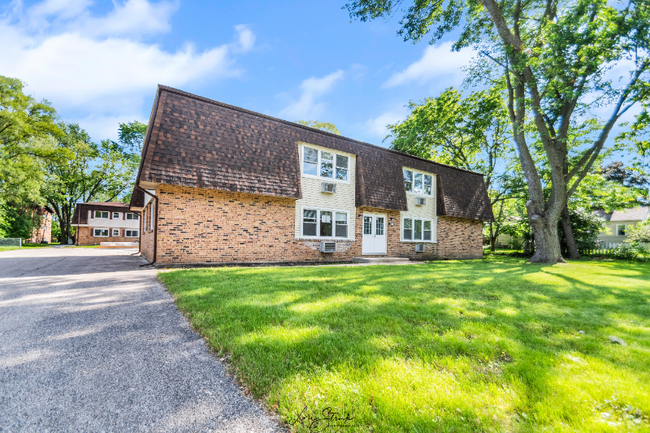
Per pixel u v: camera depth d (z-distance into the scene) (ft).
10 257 44.21
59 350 9.48
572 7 39.65
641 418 5.83
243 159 35.40
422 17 43.19
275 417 6.16
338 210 44.86
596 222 60.03
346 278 23.45
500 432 5.46
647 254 52.06
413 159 55.26
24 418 6.05
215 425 5.89
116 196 135.54
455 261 48.75
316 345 9.28
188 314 13.19
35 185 87.61
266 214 37.83
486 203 65.10
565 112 43.29
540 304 15.80
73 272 26.43
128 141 131.95
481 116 71.05
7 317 12.80
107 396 6.90
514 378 7.42
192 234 32.73
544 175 64.18
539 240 43.60
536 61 37.45
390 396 6.48
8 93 80.12
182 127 32.24
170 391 7.15
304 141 41.63
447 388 6.88
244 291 17.31
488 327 11.48
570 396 6.60
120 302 15.40
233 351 8.95
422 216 55.83
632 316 13.56
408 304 14.80
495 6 40.93
